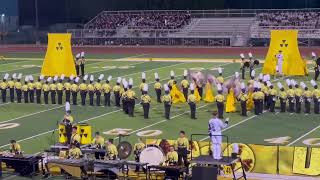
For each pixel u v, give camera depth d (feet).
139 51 299.38
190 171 91.20
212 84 155.94
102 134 121.49
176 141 95.35
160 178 90.02
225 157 87.97
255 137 116.26
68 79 184.55
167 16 334.44
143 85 142.10
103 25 337.93
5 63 254.68
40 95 160.86
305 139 114.01
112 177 90.33
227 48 290.76
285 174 90.74
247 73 205.16
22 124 134.21
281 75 193.67
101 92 155.02
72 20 355.15
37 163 95.09
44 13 356.38
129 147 95.91
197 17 331.77
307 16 309.42
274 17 314.35
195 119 135.13
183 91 155.94
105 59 263.90
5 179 92.68
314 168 89.40
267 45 298.15
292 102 140.15
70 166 90.68
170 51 293.43
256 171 91.97
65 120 111.55
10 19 358.23
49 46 196.95
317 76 184.96
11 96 163.02
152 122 132.98
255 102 138.51
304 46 288.51
